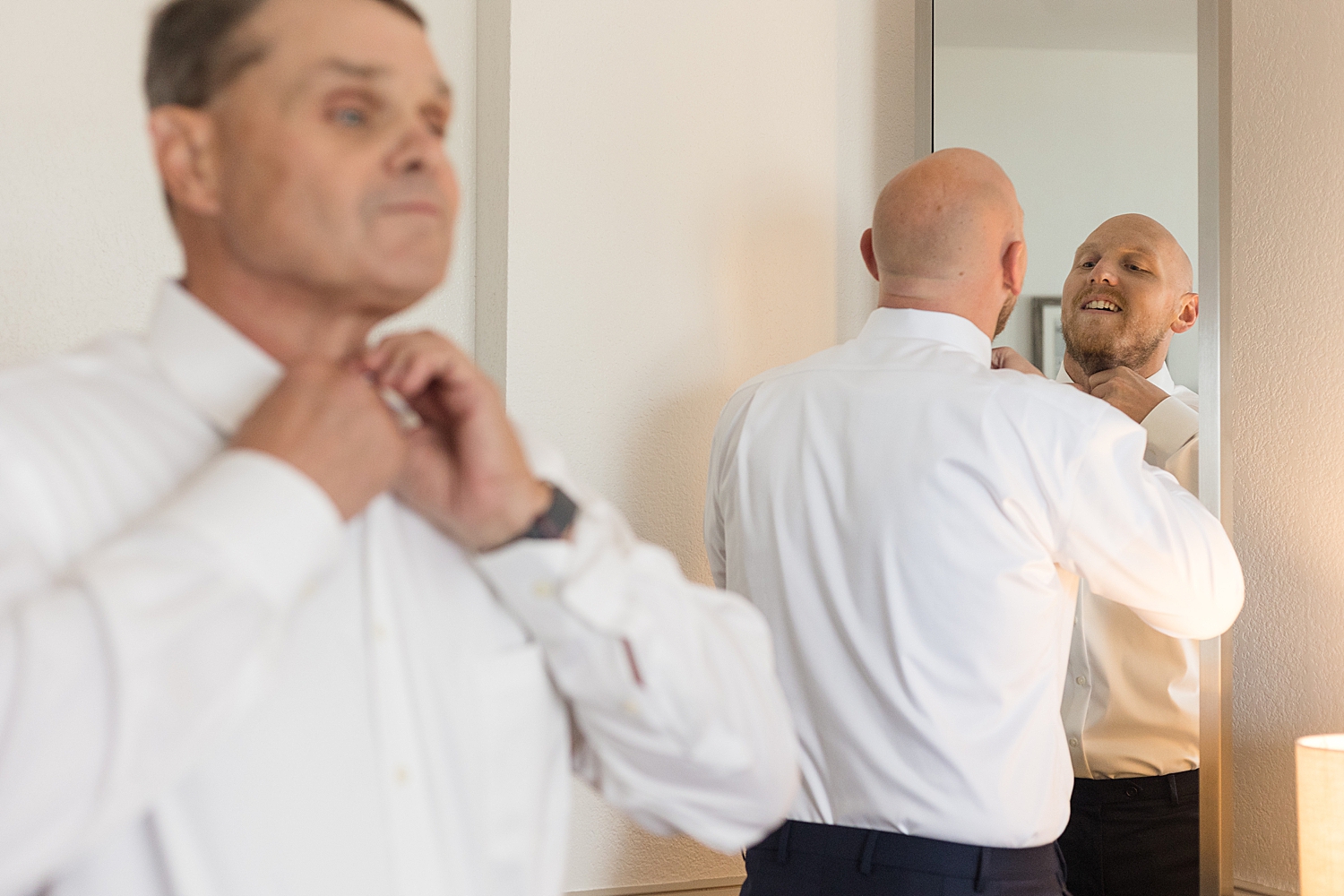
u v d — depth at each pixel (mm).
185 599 605
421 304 2373
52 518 662
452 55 2400
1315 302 1989
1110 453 1540
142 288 2203
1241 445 2105
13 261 2127
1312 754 1666
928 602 1554
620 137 2270
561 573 774
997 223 1680
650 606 809
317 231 729
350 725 724
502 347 2223
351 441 674
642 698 796
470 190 2412
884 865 1561
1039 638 1574
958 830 1533
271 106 732
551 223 2229
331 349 787
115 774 594
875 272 1859
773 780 880
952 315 1677
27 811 583
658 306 2287
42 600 588
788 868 1636
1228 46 1887
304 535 643
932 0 2342
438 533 812
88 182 2174
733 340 2332
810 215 2387
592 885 2209
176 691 603
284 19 742
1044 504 1553
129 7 2199
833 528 1626
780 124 2369
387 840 721
